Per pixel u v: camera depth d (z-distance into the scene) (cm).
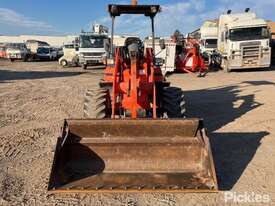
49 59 3853
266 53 2128
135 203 402
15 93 1268
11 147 610
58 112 908
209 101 1067
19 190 439
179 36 2230
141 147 461
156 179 431
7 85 1534
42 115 874
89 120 463
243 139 648
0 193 429
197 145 458
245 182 458
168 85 687
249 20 2142
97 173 449
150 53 633
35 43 4872
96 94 612
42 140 651
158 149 461
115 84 580
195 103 1035
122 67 625
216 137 665
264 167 509
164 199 411
